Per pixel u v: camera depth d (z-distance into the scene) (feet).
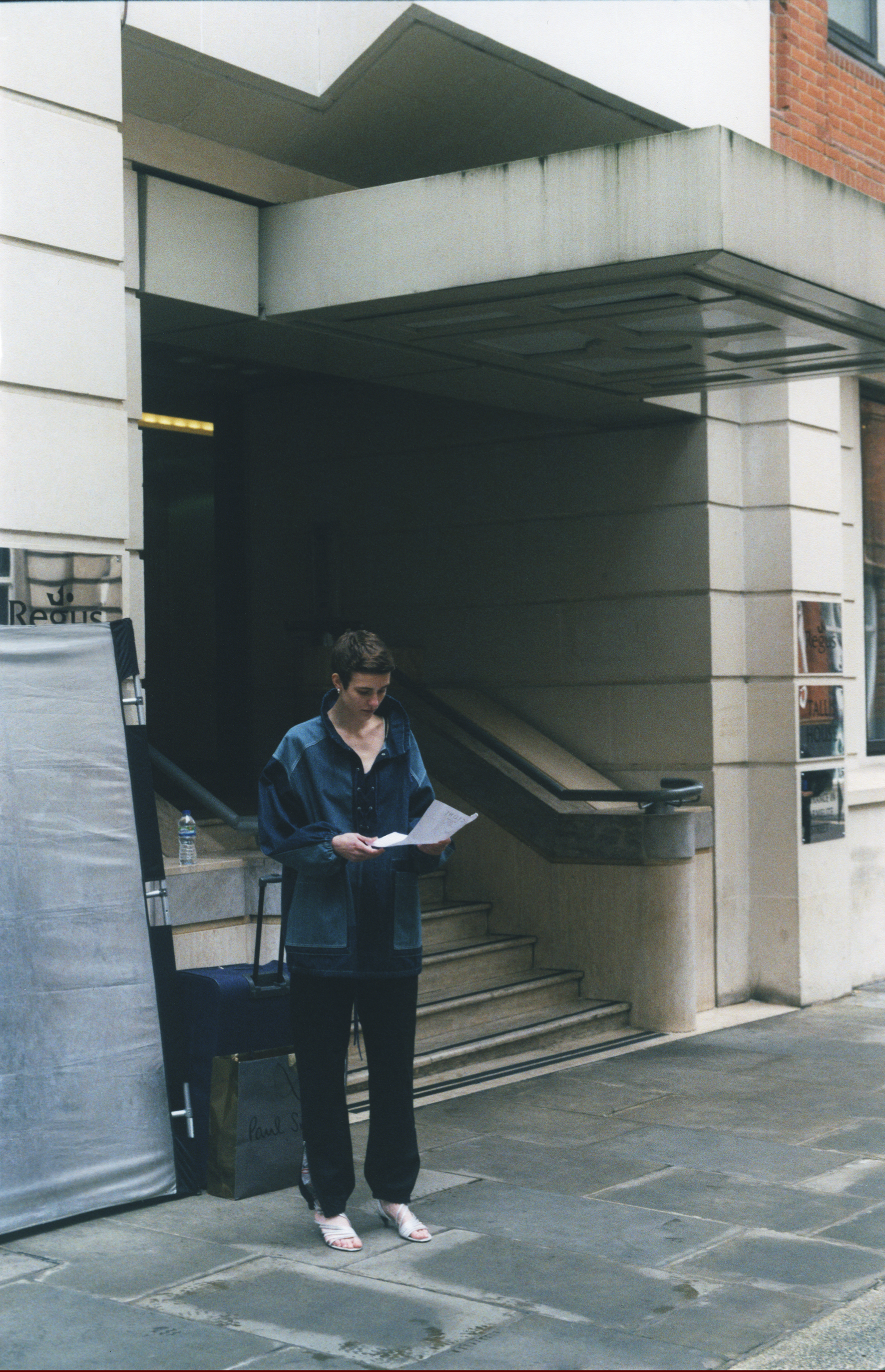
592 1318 13.26
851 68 33.63
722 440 29.99
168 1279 14.12
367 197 21.16
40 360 17.29
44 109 17.37
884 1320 13.32
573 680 31.22
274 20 21.74
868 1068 24.29
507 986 26.45
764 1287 14.14
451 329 22.76
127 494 18.28
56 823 16.11
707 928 29.55
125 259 20.70
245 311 22.18
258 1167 16.83
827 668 31.09
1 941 15.51
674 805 27.43
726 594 30.01
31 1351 12.40
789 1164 18.56
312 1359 12.27
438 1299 13.69
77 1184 15.75
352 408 34.32
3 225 16.89
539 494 31.65
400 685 30.35
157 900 16.72
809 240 19.77
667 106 26.14
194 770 37.50
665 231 18.48
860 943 33.42
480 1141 19.69
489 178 19.92
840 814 31.42
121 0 19.35
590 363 24.98
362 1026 16.44
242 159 22.76
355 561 34.32
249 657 36.11
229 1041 16.90
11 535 17.01
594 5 24.35
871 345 23.62
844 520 35.04
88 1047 16.01
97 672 16.76
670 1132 20.16
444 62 22.31
